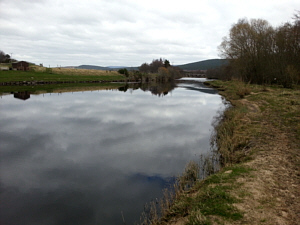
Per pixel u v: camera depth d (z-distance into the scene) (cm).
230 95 3291
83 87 5178
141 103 2906
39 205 719
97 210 688
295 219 464
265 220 464
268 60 3772
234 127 1318
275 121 1394
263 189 595
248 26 4206
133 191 795
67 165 1027
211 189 617
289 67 3139
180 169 962
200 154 1127
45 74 7356
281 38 3366
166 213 598
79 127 1686
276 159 803
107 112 2280
